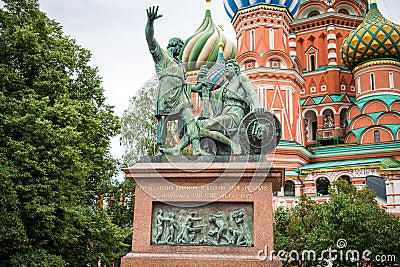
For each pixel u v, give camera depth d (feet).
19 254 50.67
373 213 63.93
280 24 137.90
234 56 126.21
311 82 162.71
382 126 130.62
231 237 32.83
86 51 75.82
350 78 160.86
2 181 48.67
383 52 140.05
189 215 33.50
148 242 33.14
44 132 54.24
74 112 59.16
